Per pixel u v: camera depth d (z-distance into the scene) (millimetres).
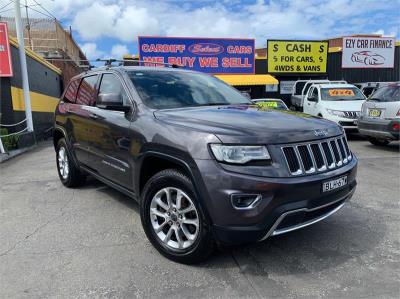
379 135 9578
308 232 4246
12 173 8094
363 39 24484
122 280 3303
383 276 3287
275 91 25969
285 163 3182
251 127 3305
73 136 5738
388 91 9609
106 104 4230
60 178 6621
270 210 3090
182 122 3578
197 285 3199
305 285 3170
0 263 3645
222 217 3123
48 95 19875
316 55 24844
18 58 14352
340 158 3699
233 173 3076
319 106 13453
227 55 23703
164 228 3736
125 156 4211
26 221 4809
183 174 3412
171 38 22672
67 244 4066
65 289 3174
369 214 4840
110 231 4414
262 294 3049
